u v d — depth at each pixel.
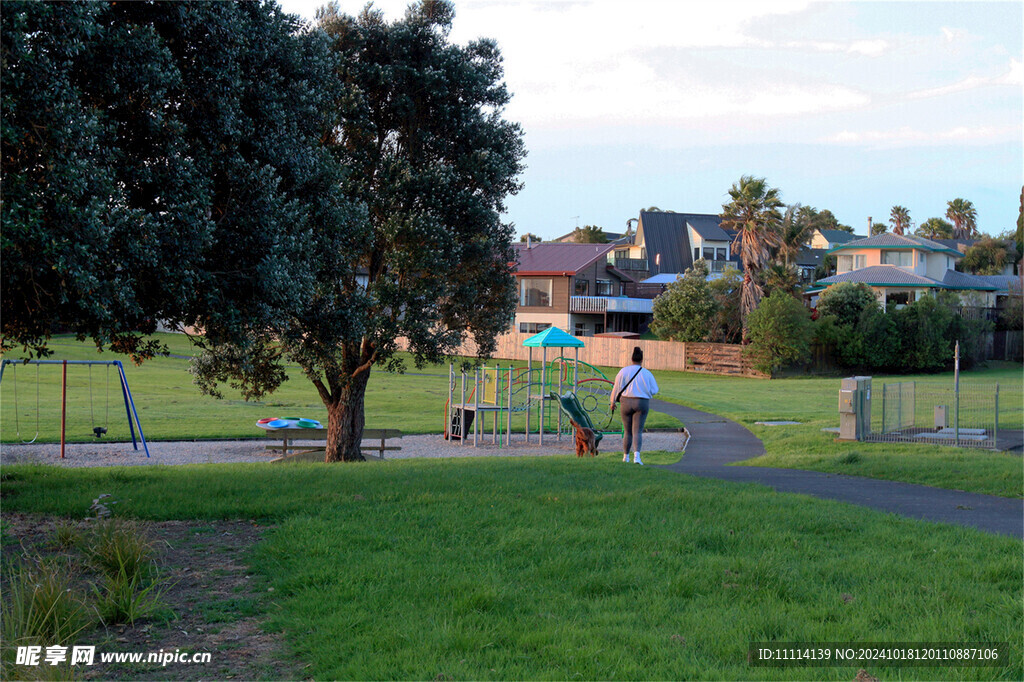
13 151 7.05
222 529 7.50
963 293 58.81
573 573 5.86
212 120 8.96
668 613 5.05
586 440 17.81
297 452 19.61
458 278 15.91
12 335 8.61
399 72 14.89
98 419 24.88
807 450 16.56
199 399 30.95
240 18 9.27
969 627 4.75
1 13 6.39
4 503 8.55
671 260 71.81
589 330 60.12
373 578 5.72
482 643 4.52
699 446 18.66
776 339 45.53
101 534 6.30
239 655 4.58
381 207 14.60
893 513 8.62
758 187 50.22
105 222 7.32
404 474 10.91
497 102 16.38
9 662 4.21
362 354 16.58
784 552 6.45
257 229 9.09
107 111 8.03
